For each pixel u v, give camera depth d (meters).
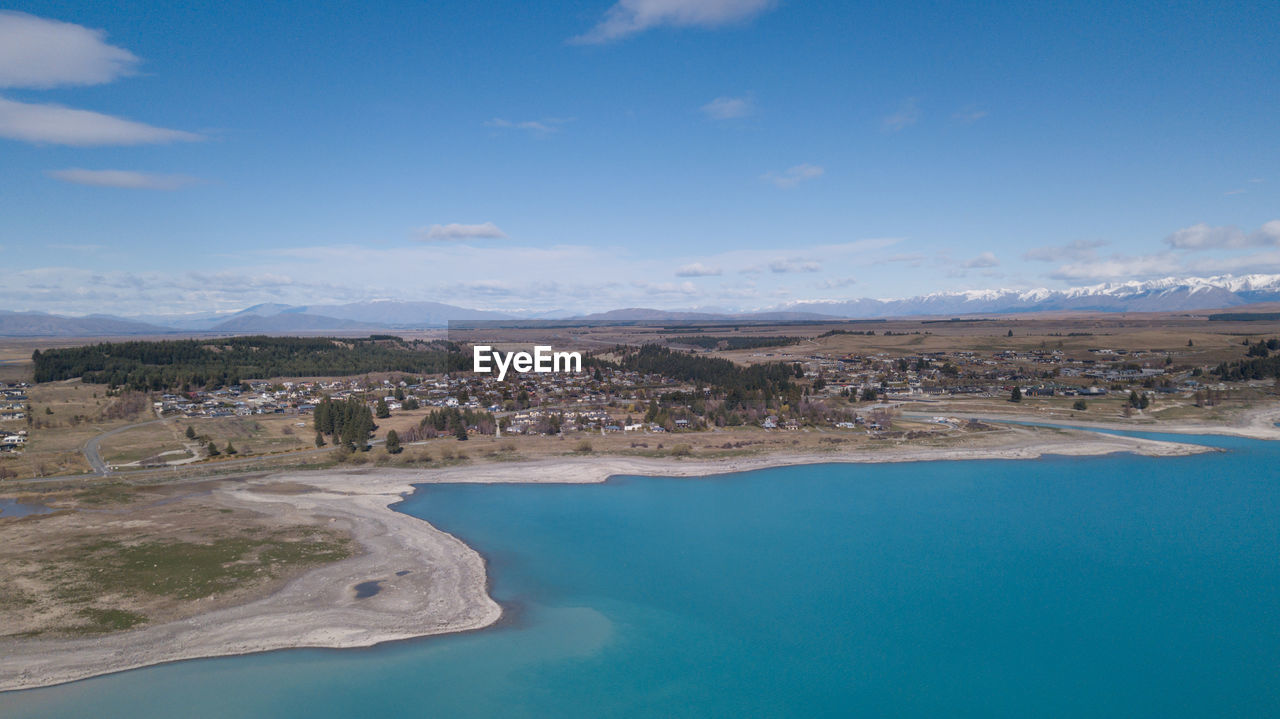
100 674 82.38
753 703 79.12
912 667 86.25
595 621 97.69
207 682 81.56
